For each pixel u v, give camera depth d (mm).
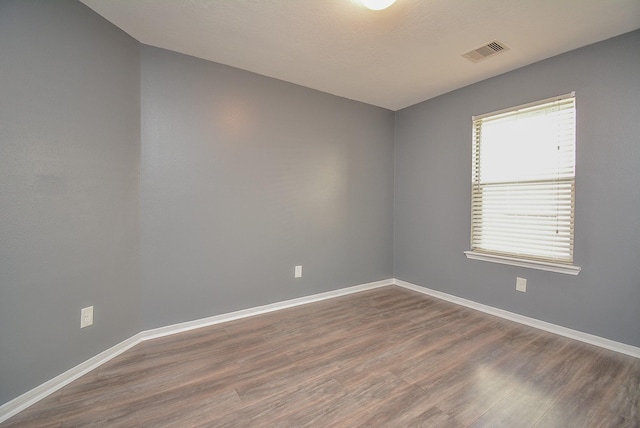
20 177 1502
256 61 2521
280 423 1391
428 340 2281
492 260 2848
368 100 3488
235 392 1630
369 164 3645
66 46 1697
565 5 1769
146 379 1752
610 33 2057
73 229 1759
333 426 1373
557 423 1395
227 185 2627
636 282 2029
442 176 3311
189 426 1369
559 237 2395
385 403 1539
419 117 3559
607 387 1675
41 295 1601
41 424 1381
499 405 1525
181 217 2410
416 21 1943
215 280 2594
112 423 1388
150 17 1914
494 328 2516
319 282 3273
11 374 1470
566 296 2359
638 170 2012
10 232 1467
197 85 2451
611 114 2111
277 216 2936
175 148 2367
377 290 3666
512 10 1823
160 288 2336
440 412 1471
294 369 1866
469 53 2367
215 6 1801
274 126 2881
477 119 2953
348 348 2148
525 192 2605
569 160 2330
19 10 1479
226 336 2342
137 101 2191
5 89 1435
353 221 3527
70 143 1734
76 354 1775
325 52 2363
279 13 1866
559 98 2354
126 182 2109
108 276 1984
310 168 3150
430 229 3451
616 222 2105
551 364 1928
